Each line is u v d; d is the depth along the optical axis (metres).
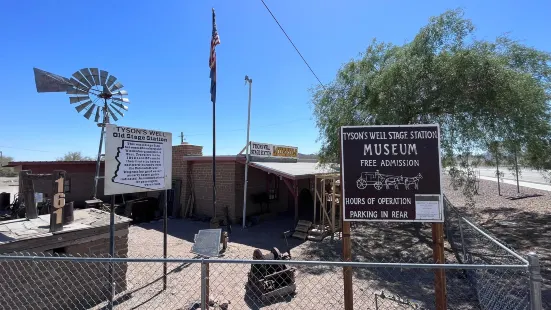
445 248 8.65
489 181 31.98
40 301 4.66
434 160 3.76
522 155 11.96
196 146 14.89
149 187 5.63
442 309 3.64
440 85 8.25
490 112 8.27
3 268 4.34
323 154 11.84
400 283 6.21
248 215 13.22
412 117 8.97
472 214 13.66
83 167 15.78
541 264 7.22
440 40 8.69
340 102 10.77
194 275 6.55
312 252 8.61
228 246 9.19
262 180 14.18
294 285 5.73
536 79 9.34
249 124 12.77
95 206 10.48
